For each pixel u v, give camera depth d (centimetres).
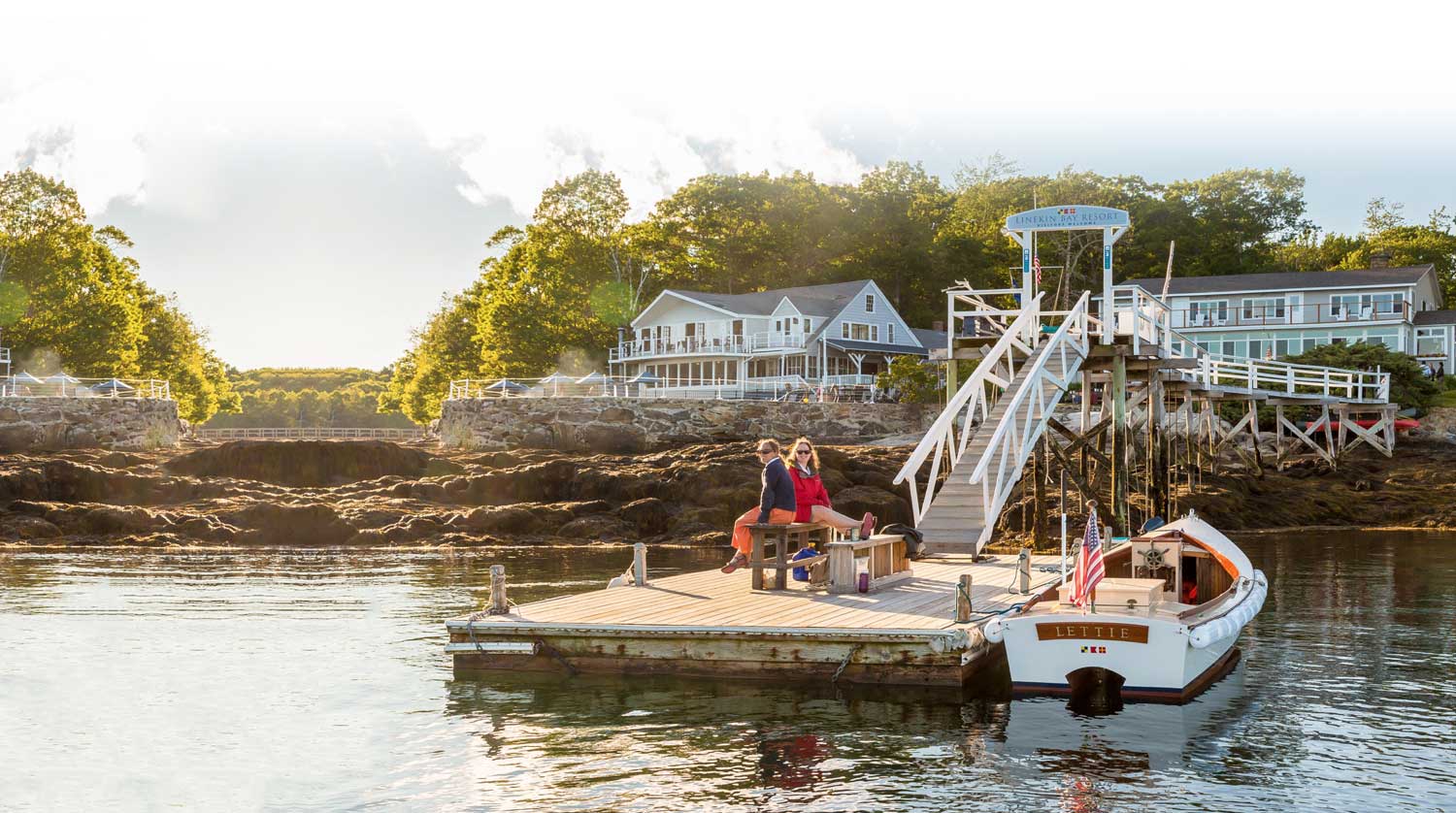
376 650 1592
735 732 1134
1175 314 7256
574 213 8012
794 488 1592
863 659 1289
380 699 1285
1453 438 5041
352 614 1942
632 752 1070
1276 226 9981
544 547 3291
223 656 1552
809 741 1102
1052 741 1105
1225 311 7131
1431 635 1675
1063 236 8688
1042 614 1263
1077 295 8575
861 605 1452
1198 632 1229
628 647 1352
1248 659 1509
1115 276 8900
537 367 7744
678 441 5462
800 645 1301
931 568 1830
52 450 4925
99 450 4778
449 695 1298
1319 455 4531
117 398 5497
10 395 5381
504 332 7762
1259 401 4822
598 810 916
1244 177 9944
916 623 1317
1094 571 1278
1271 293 6988
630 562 2858
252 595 2200
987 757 1056
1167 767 1031
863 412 5750
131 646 1630
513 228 9162
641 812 910
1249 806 931
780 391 6644
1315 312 6888
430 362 9475
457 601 2111
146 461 4466
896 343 7738
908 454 4147
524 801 937
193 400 9469
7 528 3272
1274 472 4366
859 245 9450
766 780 989
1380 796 960
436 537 3362
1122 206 9394
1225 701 1270
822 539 1741
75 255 7288
